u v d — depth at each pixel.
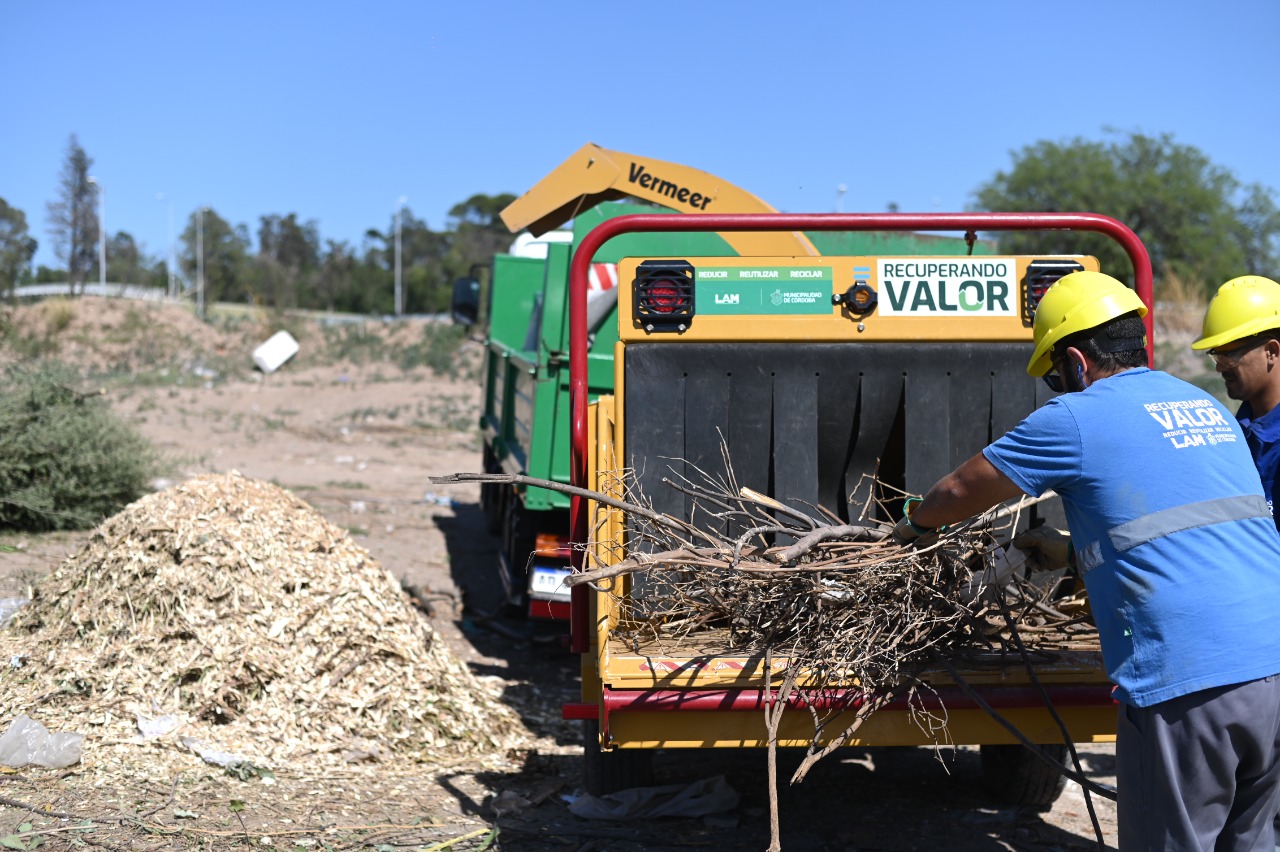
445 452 17.98
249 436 18.41
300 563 5.92
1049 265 4.20
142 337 30.16
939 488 3.22
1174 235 38.31
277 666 5.37
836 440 4.24
